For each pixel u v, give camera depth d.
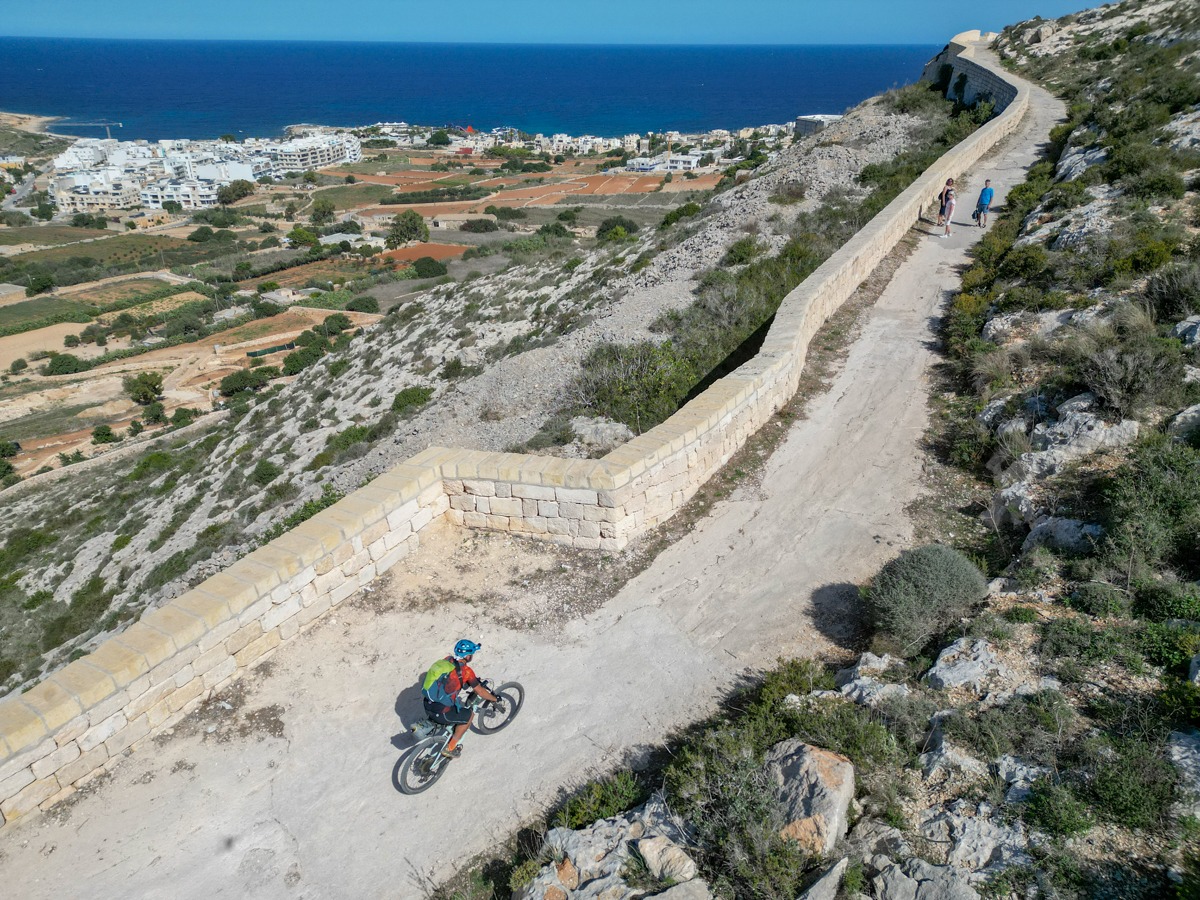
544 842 5.90
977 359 13.28
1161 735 5.27
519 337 32.97
